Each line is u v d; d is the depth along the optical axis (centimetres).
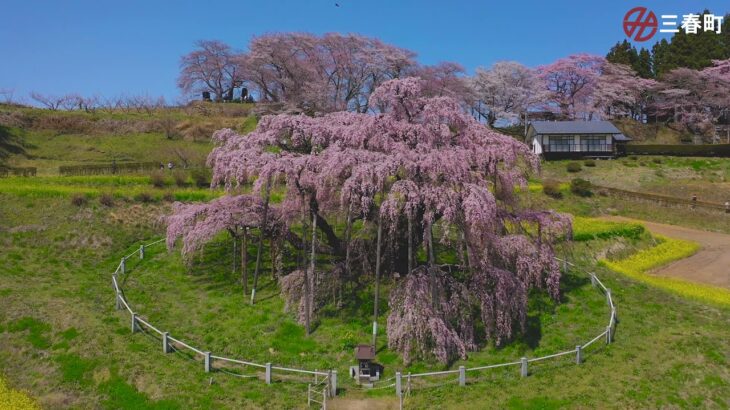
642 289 2659
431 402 1748
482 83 6950
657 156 6019
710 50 7844
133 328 2116
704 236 4022
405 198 2039
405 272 2447
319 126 2302
